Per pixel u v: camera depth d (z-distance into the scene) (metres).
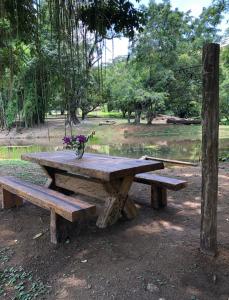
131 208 2.96
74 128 16.00
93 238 2.55
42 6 3.45
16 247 2.48
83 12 3.42
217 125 2.03
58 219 2.47
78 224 2.76
